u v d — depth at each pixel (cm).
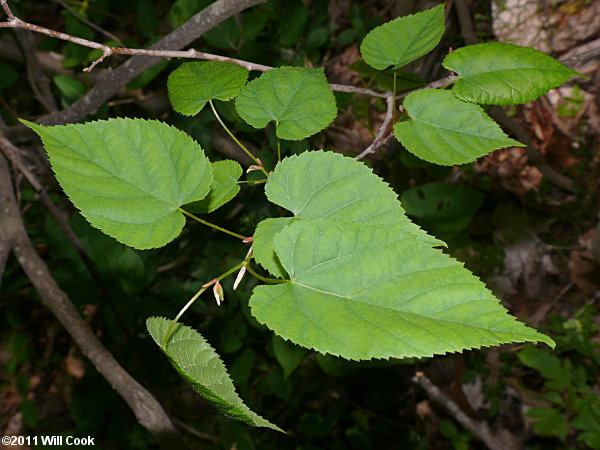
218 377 33
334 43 107
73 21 85
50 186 109
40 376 126
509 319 31
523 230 116
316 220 34
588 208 111
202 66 44
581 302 109
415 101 40
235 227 102
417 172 111
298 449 104
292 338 31
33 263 62
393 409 113
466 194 82
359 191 36
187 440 115
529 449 100
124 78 58
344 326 31
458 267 32
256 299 33
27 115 113
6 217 64
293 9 92
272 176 37
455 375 110
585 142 108
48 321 128
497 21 107
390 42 42
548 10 104
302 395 107
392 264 33
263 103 42
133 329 97
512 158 112
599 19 100
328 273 33
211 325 100
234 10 48
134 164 36
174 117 86
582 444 97
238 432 99
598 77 104
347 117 109
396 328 31
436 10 41
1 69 94
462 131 39
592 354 99
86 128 36
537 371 106
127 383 55
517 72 39
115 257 88
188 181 37
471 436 101
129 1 106
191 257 108
